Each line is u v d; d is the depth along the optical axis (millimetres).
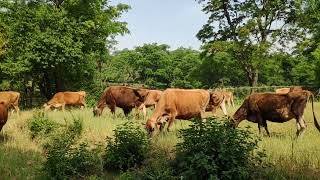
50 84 34438
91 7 33125
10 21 29922
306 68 59531
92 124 15461
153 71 76000
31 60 28922
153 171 9273
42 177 9789
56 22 29938
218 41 41562
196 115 14680
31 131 14367
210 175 8602
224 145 8891
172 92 14328
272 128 15375
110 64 70625
